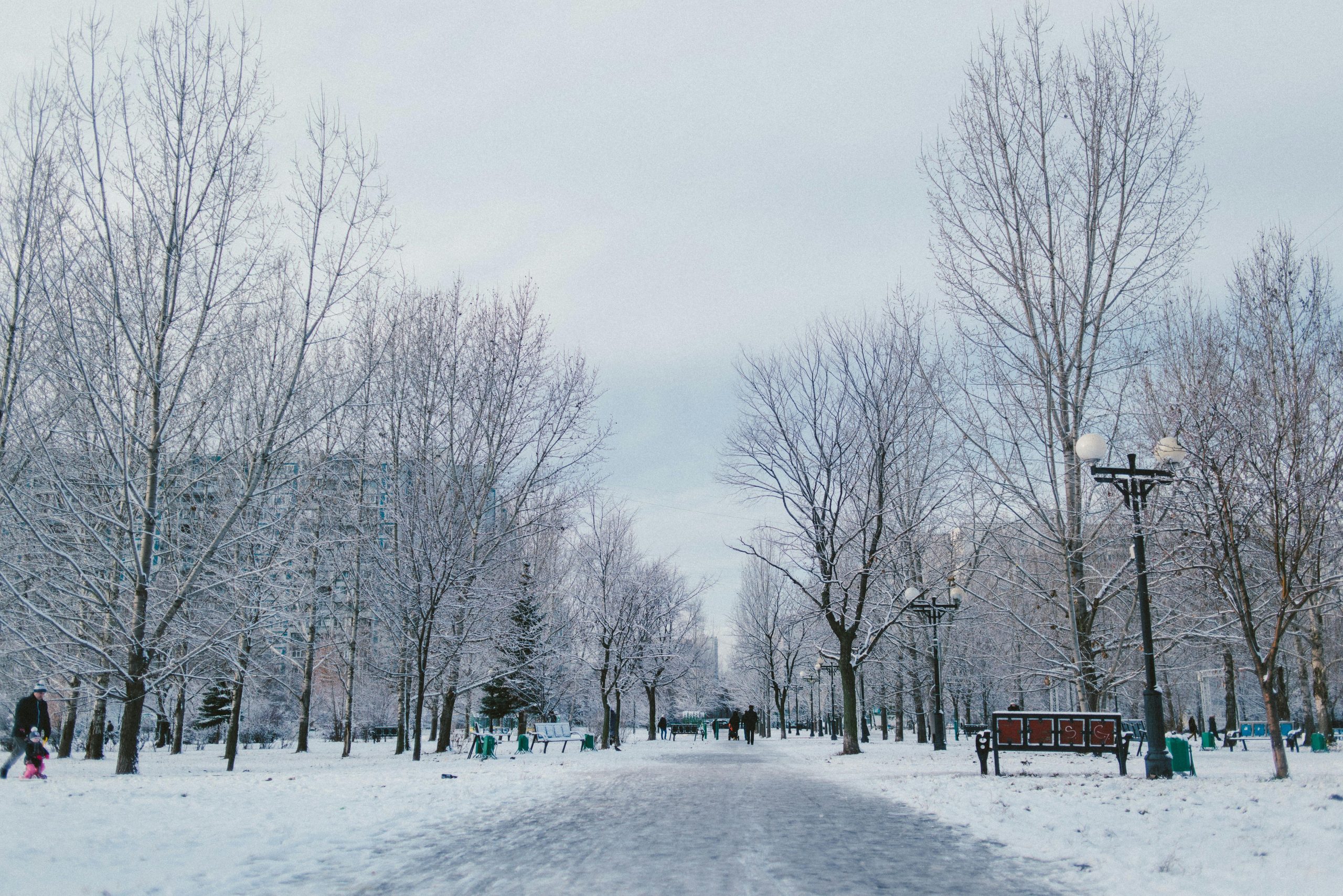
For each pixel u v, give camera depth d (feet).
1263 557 68.95
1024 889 21.49
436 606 88.79
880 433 93.50
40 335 67.15
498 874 22.97
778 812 37.01
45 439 66.13
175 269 63.05
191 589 66.64
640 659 144.87
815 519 94.07
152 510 61.62
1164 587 78.84
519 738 99.04
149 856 24.18
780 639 185.16
